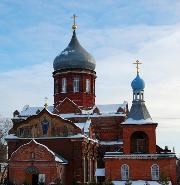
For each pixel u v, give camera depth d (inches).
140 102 3265.3
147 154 3016.7
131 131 3112.7
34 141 2994.6
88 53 3818.9
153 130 3093.0
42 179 2942.9
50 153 2952.8
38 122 3287.4
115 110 3806.6
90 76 3816.4
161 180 2797.7
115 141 3676.2
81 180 3102.9
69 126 3223.4
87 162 3314.5
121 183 2960.1
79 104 3722.9
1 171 3754.9
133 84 3309.5
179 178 3833.7
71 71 3750.0
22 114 3873.0
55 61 3828.7
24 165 2982.3
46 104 3331.7
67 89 3750.0
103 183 2871.6
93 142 3484.3
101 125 3722.9
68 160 3161.9
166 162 2982.3
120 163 3031.5
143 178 2979.8
